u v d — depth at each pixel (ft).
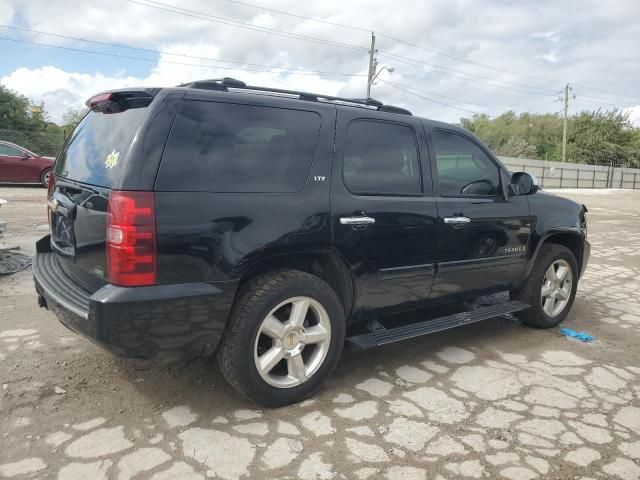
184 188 9.11
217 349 10.14
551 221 15.69
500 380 12.43
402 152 12.45
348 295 11.57
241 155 9.91
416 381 12.17
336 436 9.62
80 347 13.10
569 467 8.99
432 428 10.05
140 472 8.34
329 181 10.92
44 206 38.14
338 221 10.87
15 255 21.86
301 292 10.43
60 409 10.15
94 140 10.61
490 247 14.08
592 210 69.67
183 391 11.05
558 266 16.42
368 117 11.93
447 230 12.91
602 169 156.87
